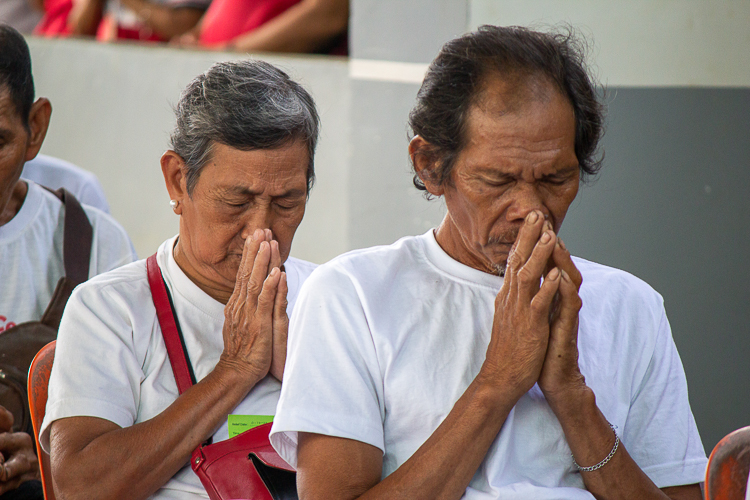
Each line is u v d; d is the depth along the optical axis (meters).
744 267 6.39
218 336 4.61
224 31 9.68
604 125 3.80
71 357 4.32
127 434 4.11
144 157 9.36
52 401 4.26
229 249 4.51
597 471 3.49
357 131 7.46
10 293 5.96
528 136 3.27
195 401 4.20
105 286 4.58
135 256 6.61
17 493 5.57
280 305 4.28
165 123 9.30
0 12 11.10
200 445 4.20
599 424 3.47
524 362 3.30
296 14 9.23
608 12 6.50
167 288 4.67
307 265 5.17
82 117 9.47
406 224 7.36
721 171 6.41
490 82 3.32
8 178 5.48
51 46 9.49
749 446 4.06
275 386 4.47
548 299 3.24
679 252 6.50
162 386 4.46
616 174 6.57
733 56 6.32
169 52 9.27
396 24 7.25
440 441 3.30
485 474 3.48
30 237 6.11
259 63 4.66
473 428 3.29
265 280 4.25
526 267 3.25
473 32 3.57
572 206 6.62
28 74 5.50
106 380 4.28
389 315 3.64
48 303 6.11
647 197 6.54
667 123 6.48
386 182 7.41
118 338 4.41
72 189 7.31
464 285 3.76
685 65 6.43
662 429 3.89
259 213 4.39
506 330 3.33
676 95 6.44
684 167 6.47
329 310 3.60
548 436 3.60
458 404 3.38
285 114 4.32
